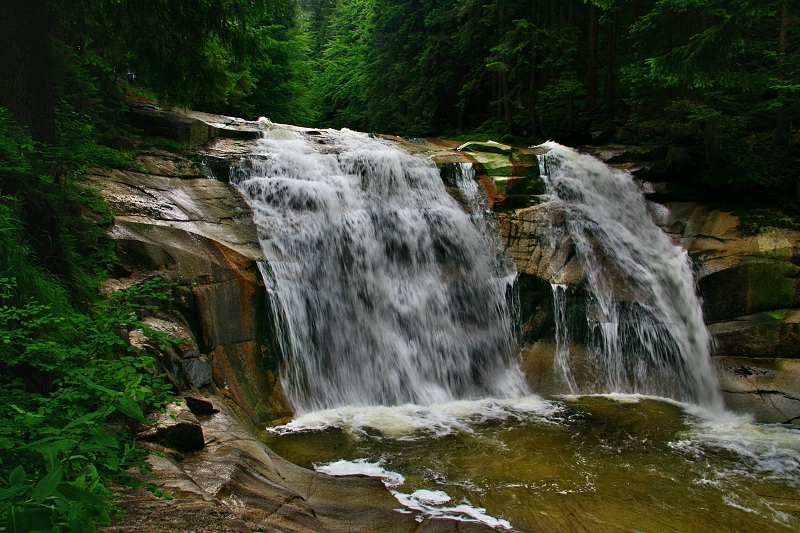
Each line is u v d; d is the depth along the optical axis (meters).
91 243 7.35
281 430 8.41
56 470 2.14
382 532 5.03
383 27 29.86
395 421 9.10
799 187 13.99
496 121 23.16
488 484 6.76
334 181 13.04
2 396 3.56
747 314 12.16
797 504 6.65
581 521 5.96
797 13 14.84
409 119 28.50
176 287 8.29
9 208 5.28
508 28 22.36
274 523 4.38
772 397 10.44
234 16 8.26
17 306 4.72
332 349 10.53
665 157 16.00
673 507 6.46
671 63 11.88
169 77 8.99
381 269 12.05
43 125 6.61
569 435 8.75
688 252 13.51
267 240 10.80
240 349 9.03
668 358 12.10
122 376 3.61
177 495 4.02
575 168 15.31
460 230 13.40
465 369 11.63
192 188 11.35
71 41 9.48
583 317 12.17
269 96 27.77
